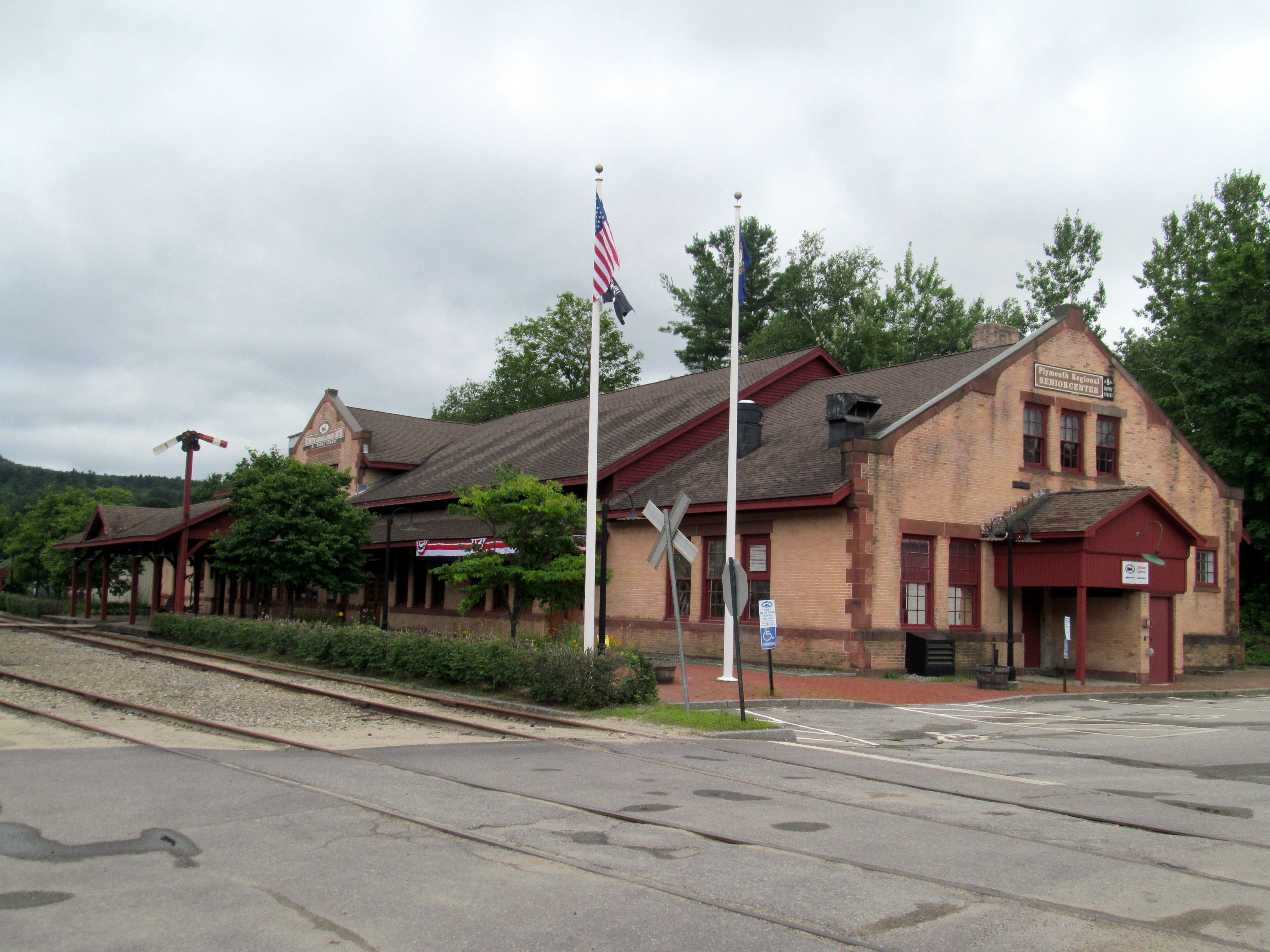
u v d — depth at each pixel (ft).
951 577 79.51
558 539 75.92
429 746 41.14
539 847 24.49
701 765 37.35
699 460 94.94
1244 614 119.03
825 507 74.49
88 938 18.06
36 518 197.57
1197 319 117.50
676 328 199.52
